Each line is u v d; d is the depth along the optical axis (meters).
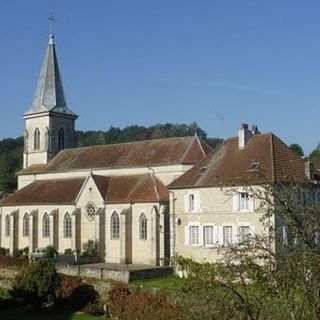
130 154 73.56
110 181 71.31
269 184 16.92
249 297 16.27
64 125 88.19
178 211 57.91
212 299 16.45
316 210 15.70
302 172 52.25
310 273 14.80
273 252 16.06
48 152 85.75
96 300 45.16
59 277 47.53
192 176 58.09
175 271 51.56
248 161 54.28
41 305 46.78
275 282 15.38
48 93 88.12
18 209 78.44
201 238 55.34
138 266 61.44
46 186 78.94
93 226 69.12
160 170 68.25
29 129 88.69
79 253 67.88
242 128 57.06
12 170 157.62
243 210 52.09
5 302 47.12
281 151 54.38
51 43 89.88
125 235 64.69
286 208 15.80
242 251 16.72
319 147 97.81
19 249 76.94
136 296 39.56
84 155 79.75
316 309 14.41
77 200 71.12
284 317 15.20
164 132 181.75
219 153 58.50
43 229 75.19
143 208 64.25
